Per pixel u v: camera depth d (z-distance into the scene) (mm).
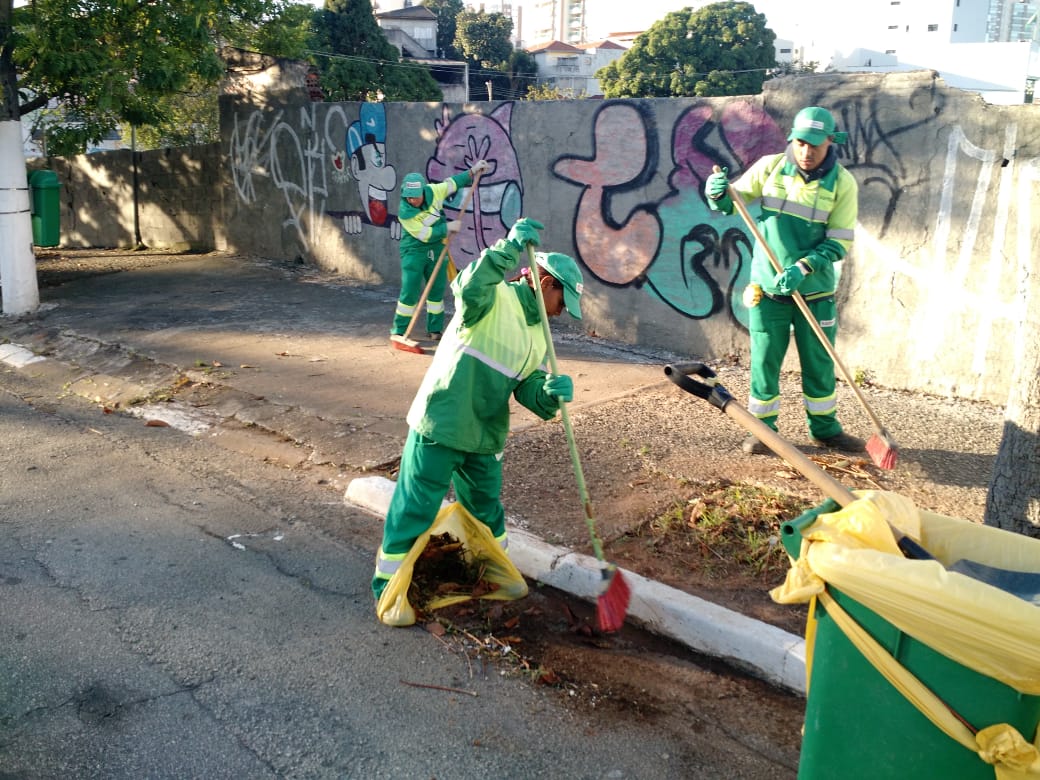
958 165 6605
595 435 6141
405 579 3979
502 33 70312
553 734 3285
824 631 2412
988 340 6703
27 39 9266
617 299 8766
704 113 7777
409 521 3992
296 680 3572
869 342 7289
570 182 8906
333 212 12039
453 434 3842
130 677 3566
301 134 12188
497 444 4055
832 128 5160
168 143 19172
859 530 2465
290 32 12281
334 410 6773
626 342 8773
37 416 7082
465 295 3641
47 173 10219
